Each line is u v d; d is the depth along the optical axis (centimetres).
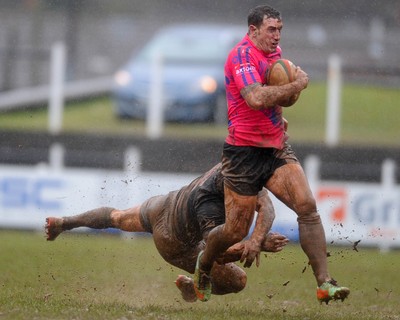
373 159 6016
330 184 5441
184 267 3034
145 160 5759
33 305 2877
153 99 6341
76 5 9019
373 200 5416
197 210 2861
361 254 5141
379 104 7181
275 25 2669
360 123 6969
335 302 3378
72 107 7931
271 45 2675
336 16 8356
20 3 8925
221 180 2819
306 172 5684
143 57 7444
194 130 6738
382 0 8288
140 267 4206
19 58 8238
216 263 2928
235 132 2700
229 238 2720
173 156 5762
